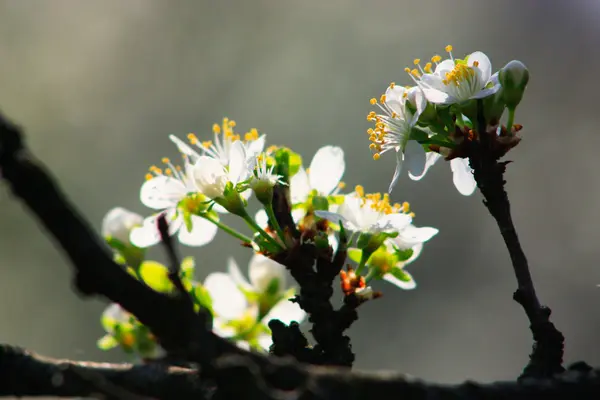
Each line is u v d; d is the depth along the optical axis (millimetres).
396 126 616
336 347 590
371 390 526
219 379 522
